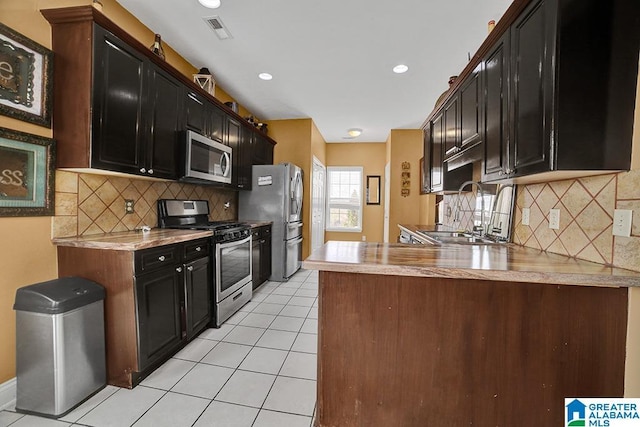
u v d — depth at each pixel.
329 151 6.35
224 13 2.17
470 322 1.21
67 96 1.64
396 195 5.28
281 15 2.18
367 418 1.29
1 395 1.48
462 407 1.23
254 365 1.94
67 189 1.77
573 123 1.13
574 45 1.12
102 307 1.66
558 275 1.06
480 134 1.84
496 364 1.20
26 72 1.52
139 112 1.95
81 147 1.63
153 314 1.80
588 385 1.16
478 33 2.39
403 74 3.13
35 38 1.58
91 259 1.70
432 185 3.15
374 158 6.25
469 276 1.10
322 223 6.05
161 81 2.17
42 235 1.65
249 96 3.81
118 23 2.08
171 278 1.97
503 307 1.19
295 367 1.92
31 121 1.54
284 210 4.02
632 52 1.12
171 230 2.37
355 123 4.93
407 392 1.26
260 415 1.49
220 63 2.93
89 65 1.60
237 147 3.54
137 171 1.95
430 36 2.43
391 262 1.20
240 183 3.65
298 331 2.46
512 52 1.45
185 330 2.12
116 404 1.54
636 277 1.02
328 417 1.31
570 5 1.12
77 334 1.51
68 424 1.40
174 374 1.83
